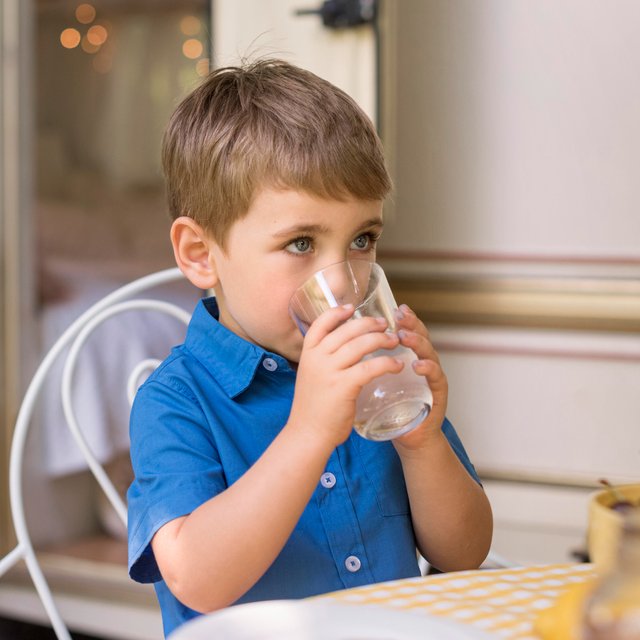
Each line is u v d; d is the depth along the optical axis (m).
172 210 1.12
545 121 2.46
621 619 0.51
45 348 2.70
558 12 2.44
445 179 2.54
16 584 2.57
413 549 1.06
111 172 4.25
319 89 1.03
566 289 2.44
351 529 1.02
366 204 0.99
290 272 0.98
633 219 2.40
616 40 2.40
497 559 1.30
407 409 0.87
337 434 0.85
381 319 0.86
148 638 2.38
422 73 2.55
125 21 4.29
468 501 1.03
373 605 0.64
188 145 1.05
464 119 2.52
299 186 0.96
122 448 2.73
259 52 2.26
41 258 2.89
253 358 1.03
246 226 0.99
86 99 4.30
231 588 0.86
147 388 1.03
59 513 2.72
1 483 2.61
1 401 2.61
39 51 4.33
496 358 2.52
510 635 0.63
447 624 0.59
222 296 1.08
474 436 2.54
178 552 0.88
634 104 2.39
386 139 2.52
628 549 0.53
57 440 2.66
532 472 2.49
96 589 2.50
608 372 2.43
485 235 2.52
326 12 2.20
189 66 4.21
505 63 2.48
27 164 2.64
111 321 2.75
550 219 2.46
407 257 2.58
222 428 1.01
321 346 0.85
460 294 2.53
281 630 0.59
